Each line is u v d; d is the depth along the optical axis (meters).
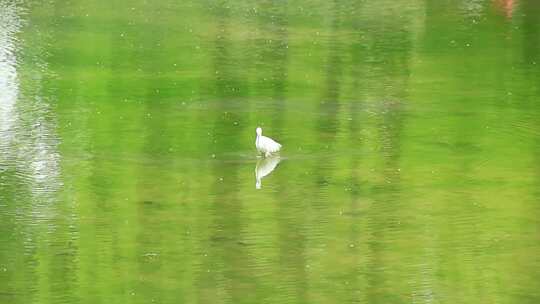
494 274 36.50
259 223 40.22
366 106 54.84
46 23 75.31
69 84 58.38
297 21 77.44
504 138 49.97
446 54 67.31
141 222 40.25
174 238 39.00
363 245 38.47
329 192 43.06
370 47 69.00
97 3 83.94
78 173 44.69
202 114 52.78
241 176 44.59
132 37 71.06
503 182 44.25
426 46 69.50
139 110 53.47
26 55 65.12
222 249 38.19
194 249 38.16
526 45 70.19
